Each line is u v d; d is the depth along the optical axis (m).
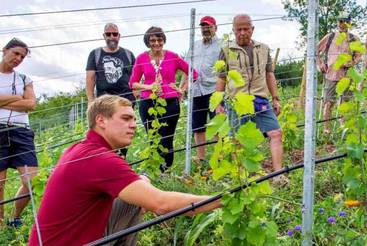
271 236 2.83
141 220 3.41
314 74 2.89
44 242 3.02
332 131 6.57
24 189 4.91
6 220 5.00
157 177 5.14
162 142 5.81
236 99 2.81
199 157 6.19
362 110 3.54
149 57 5.78
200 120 6.20
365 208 3.31
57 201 3.00
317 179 4.78
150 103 5.77
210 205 2.87
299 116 7.29
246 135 2.79
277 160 5.11
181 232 4.02
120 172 2.90
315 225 3.39
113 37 5.92
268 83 5.45
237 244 2.85
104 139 3.12
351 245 3.18
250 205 2.82
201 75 6.17
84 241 3.02
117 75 5.97
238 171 2.82
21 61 4.90
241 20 5.05
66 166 2.99
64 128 7.60
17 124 4.91
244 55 5.06
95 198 2.99
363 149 3.13
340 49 6.70
